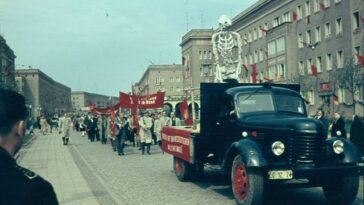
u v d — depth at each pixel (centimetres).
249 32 7306
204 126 964
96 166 1521
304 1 5516
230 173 835
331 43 4956
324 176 743
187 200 885
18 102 204
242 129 859
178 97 6388
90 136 3089
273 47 6231
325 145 784
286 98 927
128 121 2533
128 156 1900
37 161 1702
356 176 771
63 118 2742
